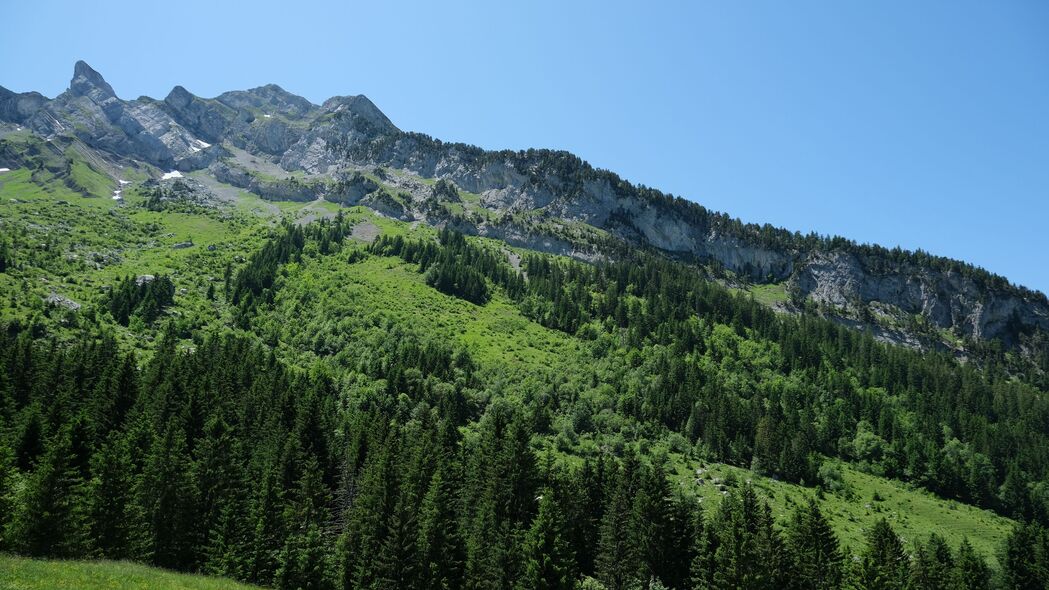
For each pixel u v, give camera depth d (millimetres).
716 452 158375
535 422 150625
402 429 121688
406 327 196375
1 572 48188
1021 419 194125
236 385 127250
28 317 156125
